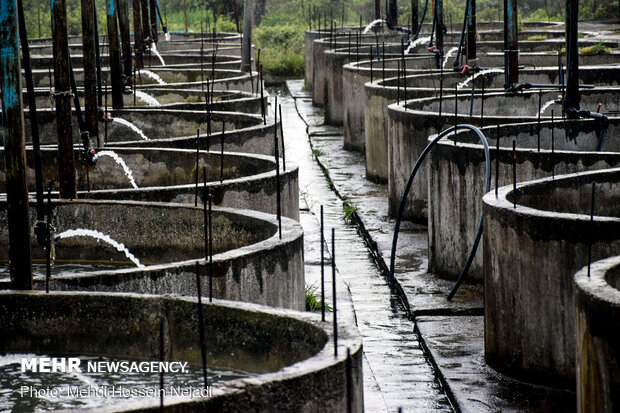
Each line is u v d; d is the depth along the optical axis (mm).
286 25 50969
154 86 21000
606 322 6258
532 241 8492
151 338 7137
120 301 7215
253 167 13016
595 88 16922
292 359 6383
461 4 55719
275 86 40906
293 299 8805
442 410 8469
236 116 17078
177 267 7938
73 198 11367
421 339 10180
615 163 11047
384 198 17688
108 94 20453
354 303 11695
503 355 8914
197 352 6902
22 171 7629
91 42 14062
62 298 7344
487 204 9031
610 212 9992
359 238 15109
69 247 11078
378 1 35844
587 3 48469
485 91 18062
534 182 9797
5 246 11383
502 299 8867
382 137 19000
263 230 9711
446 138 12672
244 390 5234
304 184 19734
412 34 31953
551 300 8453
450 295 11336
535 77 20969
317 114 30734
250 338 6641
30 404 6508
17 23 7734
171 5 56719
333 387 5543
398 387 9016
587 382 6508
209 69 25125
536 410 8133
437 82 21672
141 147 14367
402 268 12828
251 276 8219
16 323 7406
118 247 10828
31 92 8633
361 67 24219
